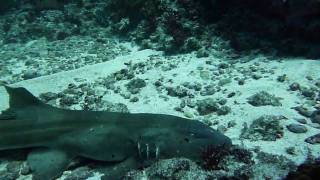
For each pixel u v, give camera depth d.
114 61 1.03
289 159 0.54
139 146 0.54
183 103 0.75
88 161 0.59
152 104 0.77
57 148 0.59
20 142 0.60
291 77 0.82
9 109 0.63
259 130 0.62
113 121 0.59
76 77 0.94
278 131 0.62
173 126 0.56
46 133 0.60
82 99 0.82
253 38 0.98
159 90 0.83
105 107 0.75
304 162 0.51
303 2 0.85
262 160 0.55
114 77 0.92
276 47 0.95
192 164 0.53
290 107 0.71
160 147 0.54
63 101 0.80
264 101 0.72
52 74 0.98
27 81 0.94
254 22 0.99
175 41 1.04
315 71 0.83
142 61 1.01
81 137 0.58
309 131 0.63
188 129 0.55
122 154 0.56
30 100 0.63
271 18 0.95
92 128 0.58
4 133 0.60
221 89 0.81
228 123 0.67
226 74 0.88
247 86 0.81
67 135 0.59
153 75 0.91
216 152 0.54
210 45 1.02
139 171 0.54
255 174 0.50
